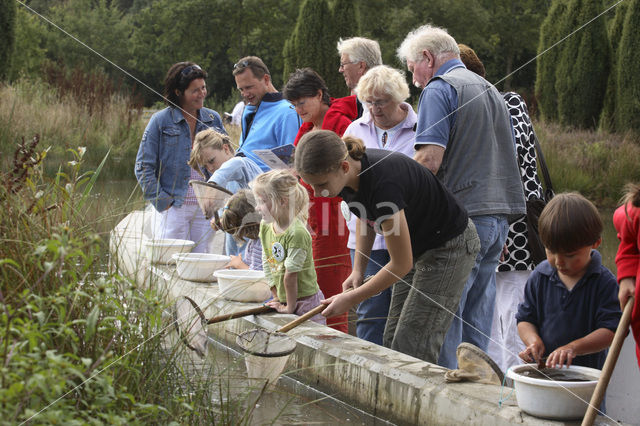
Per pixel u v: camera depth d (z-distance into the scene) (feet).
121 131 40.70
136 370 7.43
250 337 9.66
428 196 9.49
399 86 12.04
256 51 118.42
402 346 10.21
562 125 49.75
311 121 14.34
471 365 8.41
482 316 11.27
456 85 10.77
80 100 43.09
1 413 5.63
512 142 11.25
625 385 8.71
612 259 20.66
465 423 7.96
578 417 7.38
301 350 10.39
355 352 9.70
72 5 137.69
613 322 8.25
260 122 15.75
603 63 48.93
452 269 9.92
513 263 12.27
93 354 7.77
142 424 6.91
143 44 127.75
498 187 10.89
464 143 10.74
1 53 50.65
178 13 113.39
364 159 9.16
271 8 109.19
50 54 130.00
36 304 7.59
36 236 8.82
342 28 54.75
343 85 55.42
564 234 8.31
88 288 8.14
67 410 6.49
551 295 8.80
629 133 43.32
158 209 15.94
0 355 6.16
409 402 8.66
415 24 101.35
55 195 9.71
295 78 14.06
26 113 37.86
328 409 9.38
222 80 136.98
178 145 16.34
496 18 111.65
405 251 9.18
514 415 7.55
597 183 36.35
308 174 8.75
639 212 7.63
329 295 13.07
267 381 8.68
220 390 8.41
